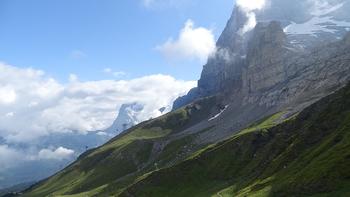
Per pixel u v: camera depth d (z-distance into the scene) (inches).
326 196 7121.1
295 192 7819.9
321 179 7588.6
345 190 6998.0
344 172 7475.4
